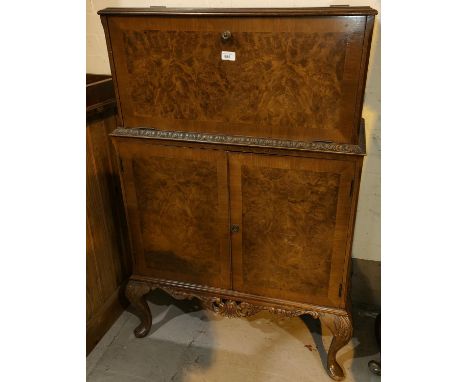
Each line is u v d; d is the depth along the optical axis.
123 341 1.86
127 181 1.55
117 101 1.43
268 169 1.36
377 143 1.76
